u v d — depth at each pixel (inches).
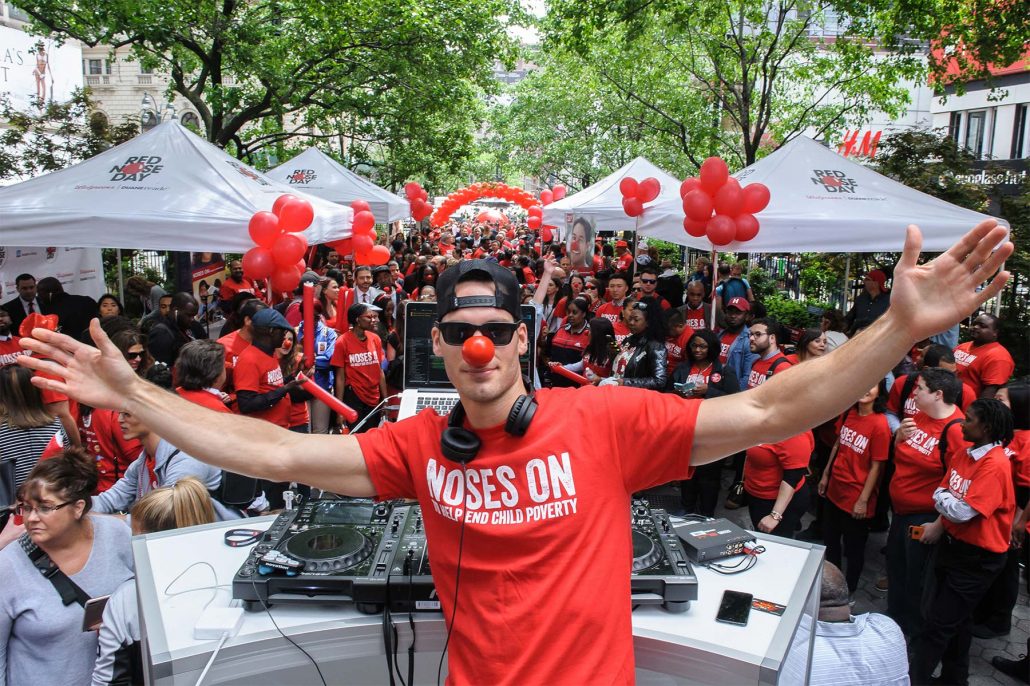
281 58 603.5
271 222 239.5
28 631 110.1
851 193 286.0
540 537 61.2
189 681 73.8
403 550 85.4
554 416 64.1
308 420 238.7
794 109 738.8
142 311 430.0
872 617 106.3
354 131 734.5
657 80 778.8
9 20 703.7
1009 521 153.8
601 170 1214.3
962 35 514.9
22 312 342.0
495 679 59.9
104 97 1131.9
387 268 442.6
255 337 215.9
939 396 172.1
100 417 172.2
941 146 444.5
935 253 335.9
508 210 2183.8
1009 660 179.3
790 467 186.1
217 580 86.2
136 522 118.7
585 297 346.6
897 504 181.3
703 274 522.3
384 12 613.9
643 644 76.2
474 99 863.1
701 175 271.3
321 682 79.3
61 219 240.7
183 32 574.9
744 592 85.4
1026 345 402.3
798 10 610.5
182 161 269.0
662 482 65.6
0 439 166.9
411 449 67.6
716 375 231.3
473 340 60.0
